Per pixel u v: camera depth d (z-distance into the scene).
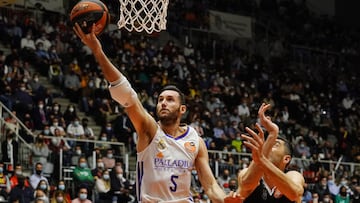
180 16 39.66
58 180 23.19
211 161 26.14
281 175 7.72
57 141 24.06
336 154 33.91
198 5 41.06
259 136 7.54
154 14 9.73
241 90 35.78
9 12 32.00
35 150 23.27
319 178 28.83
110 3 33.03
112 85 7.22
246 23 42.22
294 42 44.78
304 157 30.36
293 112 36.06
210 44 39.44
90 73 29.72
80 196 21.23
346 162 33.09
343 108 39.22
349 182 29.55
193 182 24.42
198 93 33.34
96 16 7.20
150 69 32.72
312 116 36.56
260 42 42.69
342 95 41.25
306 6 48.50
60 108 27.52
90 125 28.05
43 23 32.38
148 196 7.41
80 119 28.00
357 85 43.75
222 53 39.44
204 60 37.72
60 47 31.45
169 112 7.57
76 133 25.42
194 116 29.31
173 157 7.47
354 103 40.12
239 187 7.90
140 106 7.42
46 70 29.67
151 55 34.50
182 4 40.34
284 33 45.12
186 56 36.88
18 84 26.31
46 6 33.09
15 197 20.84
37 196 20.53
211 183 7.73
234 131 30.34
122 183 23.27
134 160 26.50
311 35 46.09
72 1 33.50
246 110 33.00
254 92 36.69
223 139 28.95
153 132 7.46
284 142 8.77
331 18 49.66
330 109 38.25
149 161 7.45
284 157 8.71
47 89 28.41
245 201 8.62
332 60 44.91
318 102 38.53
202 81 34.50
